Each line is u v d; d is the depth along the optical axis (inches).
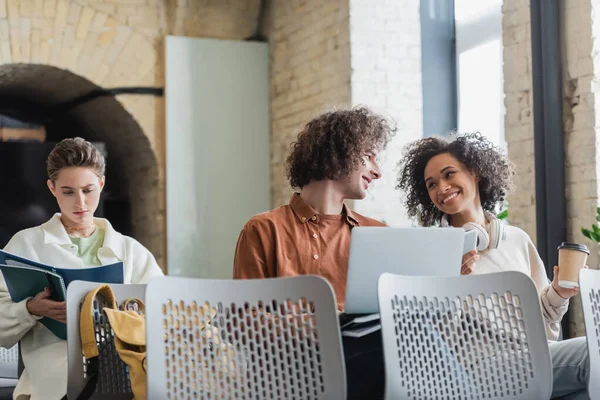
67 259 123.8
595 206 185.3
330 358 81.0
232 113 290.8
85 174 125.4
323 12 260.7
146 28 285.3
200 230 286.0
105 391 98.8
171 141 283.4
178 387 79.4
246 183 291.9
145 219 302.0
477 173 130.0
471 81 247.1
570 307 191.3
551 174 193.8
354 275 95.1
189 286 80.2
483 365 89.1
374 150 116.4
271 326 84.7
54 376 115.3
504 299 90.4
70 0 275.3
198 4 287.1
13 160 276.7
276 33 290.4
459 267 100.4
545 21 194.2
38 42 271.6
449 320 88.4
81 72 276.8
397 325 85.1
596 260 185.2
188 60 285.4
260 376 80.8
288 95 282.7
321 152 113.1
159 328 78.7
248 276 109.3
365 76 248.1
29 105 330.0
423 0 255.0
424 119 253.3
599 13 186.9
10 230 275.0
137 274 129.6
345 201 246.8
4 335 114.0
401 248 96.3
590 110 186.9
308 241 111.3
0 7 266.5
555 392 109.7
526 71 203.3
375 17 249.8
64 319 110.7
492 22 237.0
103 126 313.3
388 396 83.1
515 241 127.3
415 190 137.6
